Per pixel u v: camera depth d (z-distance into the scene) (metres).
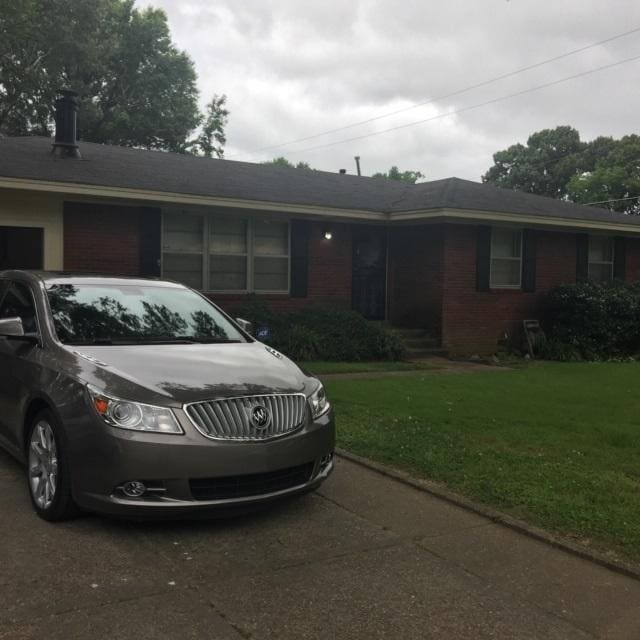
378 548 4.01
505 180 43.56
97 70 25.25
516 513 4.62
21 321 4.83
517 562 3.88
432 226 14.30
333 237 14.23
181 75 29.88
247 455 3.96
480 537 4.24
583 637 3.09
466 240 14.32
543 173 42.25
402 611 3.26
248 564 3.70
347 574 3.64
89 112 26.39
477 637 3.05
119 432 3.81
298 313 13.05
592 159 40.56
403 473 5.48
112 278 5.70
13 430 4.84
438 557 3.91
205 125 31.12
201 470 3.84
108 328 4.98
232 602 3.27
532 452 6.21
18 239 11.07
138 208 11.88
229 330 5.56
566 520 4.48
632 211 36.12
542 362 13.75
